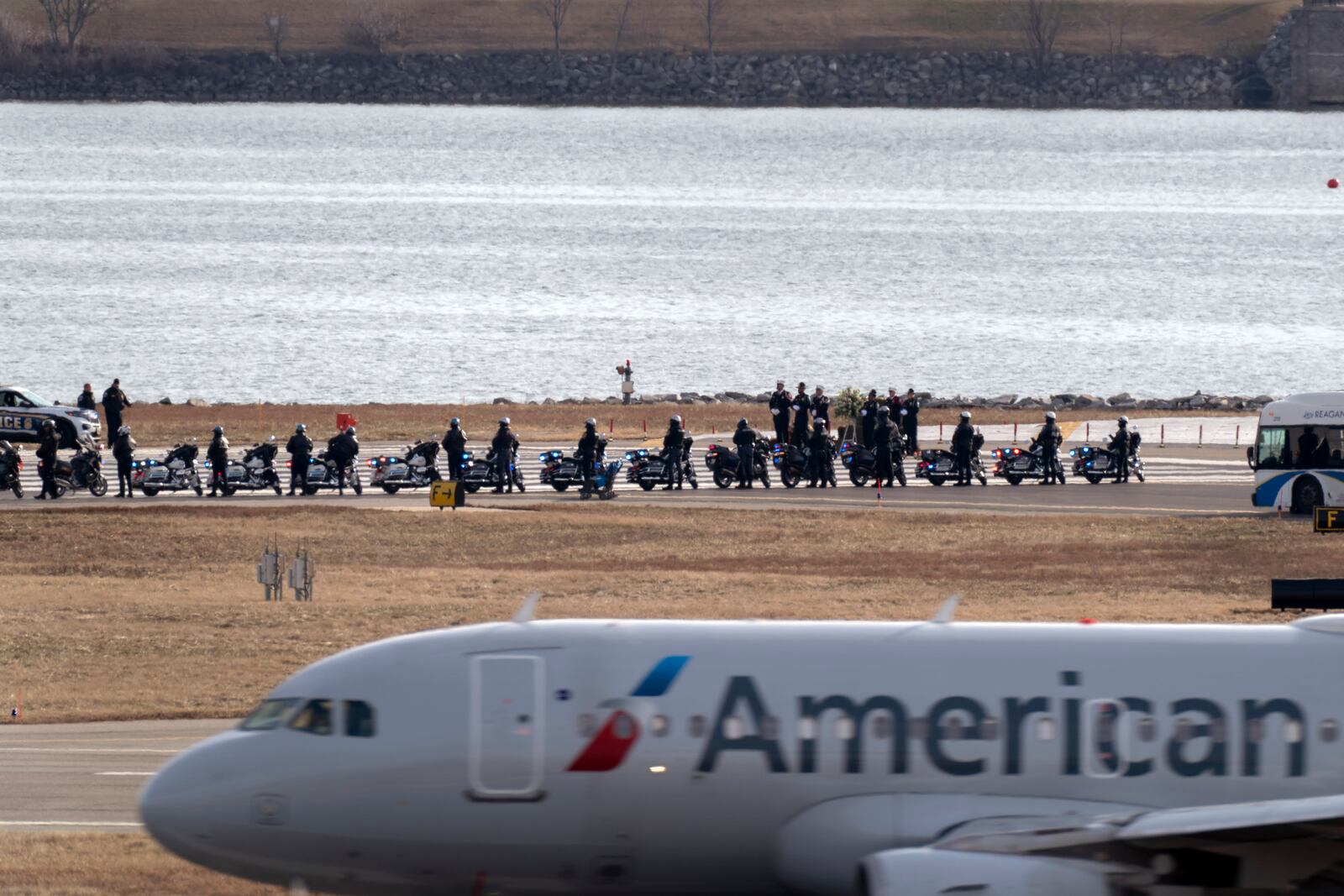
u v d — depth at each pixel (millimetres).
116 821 89688
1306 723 66125
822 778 64875
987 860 59719
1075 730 65625
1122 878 60531
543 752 64438
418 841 64625
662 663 65812
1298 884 61438
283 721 65938
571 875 65312
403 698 65250
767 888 66062
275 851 65000
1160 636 68250
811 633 67375
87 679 123562
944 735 65312
